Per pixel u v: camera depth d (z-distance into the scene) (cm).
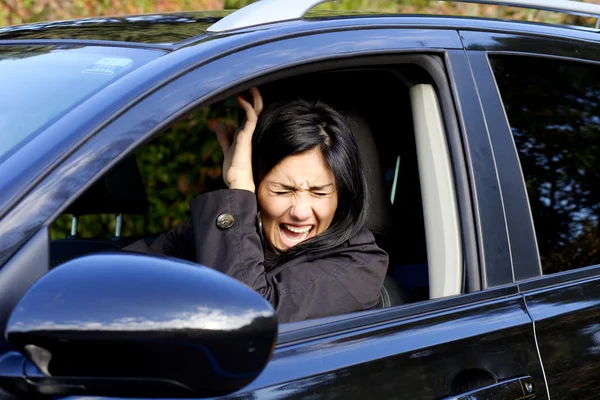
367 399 292
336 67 334
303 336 296
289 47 320
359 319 312
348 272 362
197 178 725
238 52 307
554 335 355
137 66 301
